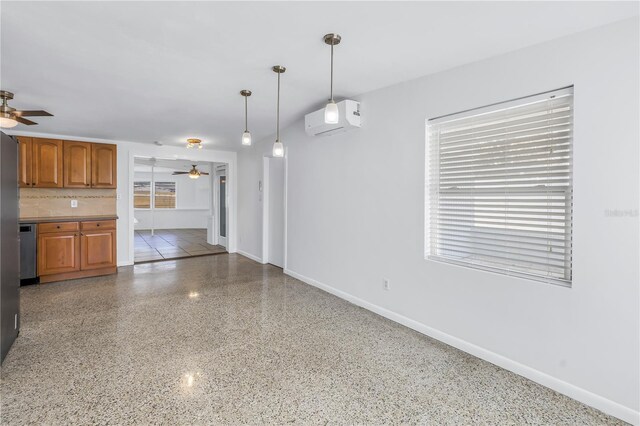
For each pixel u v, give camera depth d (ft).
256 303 12.14
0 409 6.05
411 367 7.73
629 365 5.98
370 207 11.18
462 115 8.49
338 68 8.69
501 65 7.68
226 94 10.72
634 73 5.89
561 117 6.89
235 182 22.88
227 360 7.97
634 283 5.93
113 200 18.07
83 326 9.91
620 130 6.05
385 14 6.07
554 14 5.96
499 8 5.83
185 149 20.83
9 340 8.25
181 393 6.63
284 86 10.07
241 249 22.35
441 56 7.89
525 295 7.34
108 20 6.28
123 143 18.44
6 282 8.05
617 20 6.05
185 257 21.09
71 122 14.14
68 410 6.06
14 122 9.95
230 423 5.78
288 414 6.05
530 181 7.42
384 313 10.80
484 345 8.09
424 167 9.35
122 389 6.73
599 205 6.29
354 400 6.48
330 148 12.97
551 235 7.18
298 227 15.38
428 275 9.37
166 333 9.48
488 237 8.19
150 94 10.62
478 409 6.25
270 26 6.54
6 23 6.35
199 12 6.03
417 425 5.80
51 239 14.83
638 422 5.87
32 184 14.92
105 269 16.42
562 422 5.92
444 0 5.62
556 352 6.87
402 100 9.88
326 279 13.53
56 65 8.33
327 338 9.24
